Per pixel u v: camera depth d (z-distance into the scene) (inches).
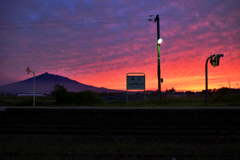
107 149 272.8
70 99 950.4
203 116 449.4
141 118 463.2
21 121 454.9
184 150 268.5
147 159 235.9
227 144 296.7
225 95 964.6
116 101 967.0
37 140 318.7
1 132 373.7
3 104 909.2
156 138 328.8
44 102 986.1
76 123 435.2
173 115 458.3
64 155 248.2
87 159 234.4
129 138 328.5
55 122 440.8
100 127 398.0
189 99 959.6
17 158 238.8
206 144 300.4
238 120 437.7
